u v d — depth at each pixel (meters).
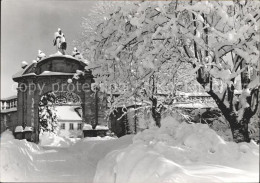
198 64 12.38
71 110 84.75
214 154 9.94
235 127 13.25
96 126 35.06
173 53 13.73
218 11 11.92
